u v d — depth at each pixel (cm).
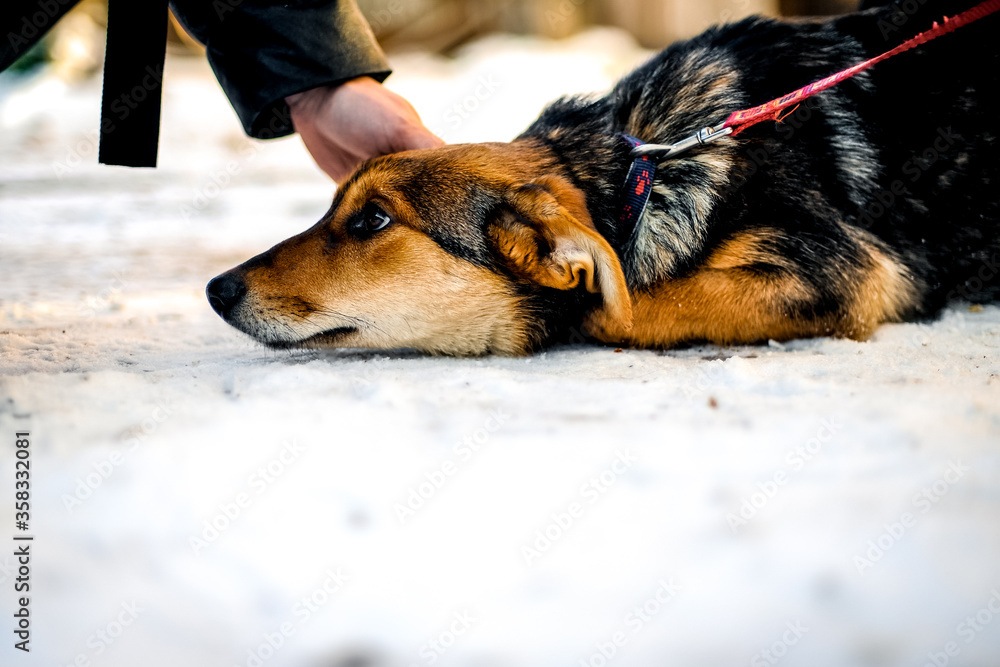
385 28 479
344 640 80
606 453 100
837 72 127
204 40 131
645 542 93
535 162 122
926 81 128
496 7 487
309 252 120
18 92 351
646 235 122
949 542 90
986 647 77
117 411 105
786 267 121
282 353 124
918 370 114
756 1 422
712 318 122
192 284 153
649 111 126
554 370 117
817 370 114
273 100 130
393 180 119
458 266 119
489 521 95
